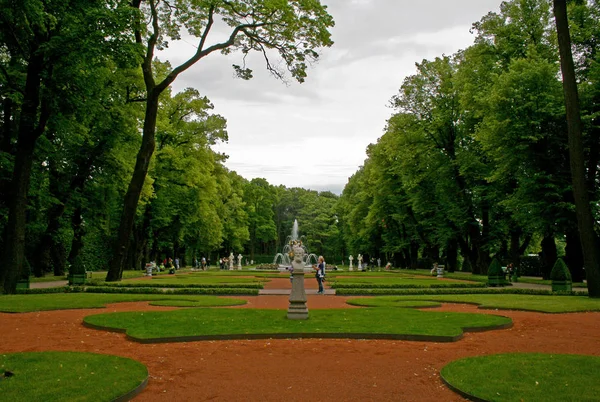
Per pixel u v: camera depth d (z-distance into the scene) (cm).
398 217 5003
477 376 743
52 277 3250
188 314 1426
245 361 891
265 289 2584
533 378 723
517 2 3112
